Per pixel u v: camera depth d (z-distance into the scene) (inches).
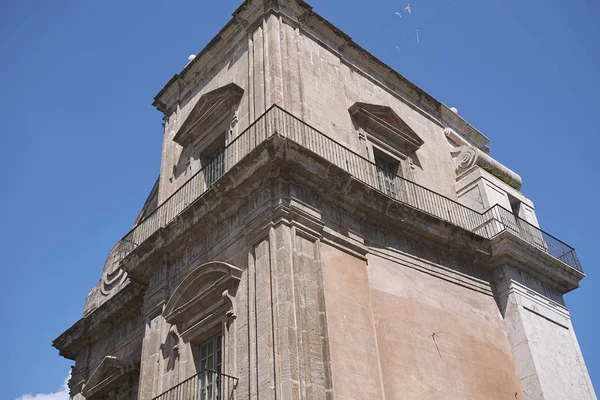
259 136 631.2
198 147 759.1
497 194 827.4
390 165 769.6
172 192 775.1
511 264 757.9
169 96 885.2
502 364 680.4
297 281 518.0
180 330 613.0
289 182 571.5
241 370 515.2
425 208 753.6
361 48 831.1
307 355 488.4
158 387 603.8
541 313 749.9
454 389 603.5
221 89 732.0
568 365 732.0
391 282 619.5
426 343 609.0
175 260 676.7
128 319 827.4
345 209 618.2
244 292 550.9
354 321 548.7
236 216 607.8
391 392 541.6
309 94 699.4
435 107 935.7
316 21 789.9
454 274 701.3
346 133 713.6
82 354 900.0
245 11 773.3
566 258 836.0
